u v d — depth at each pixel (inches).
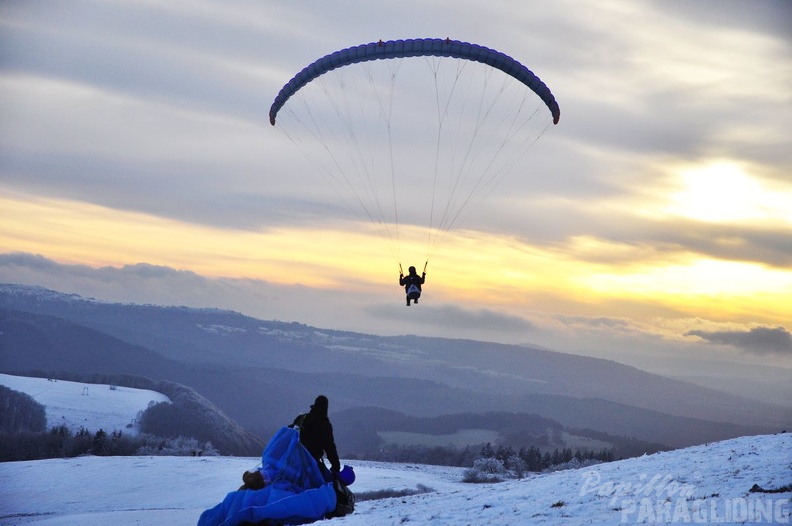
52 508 2140.7
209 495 2236.7
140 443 6446.9
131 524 1138.0
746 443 930.7
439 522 523.8
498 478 3651.6
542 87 1371.8
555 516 503.5
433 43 1336.1
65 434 6402.6
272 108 1482.5
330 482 583.5
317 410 580.7
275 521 532.7
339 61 1357.0
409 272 1256.2
